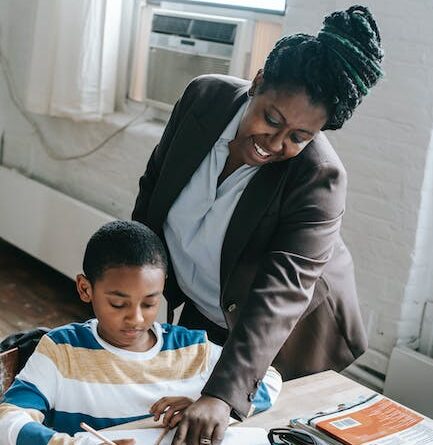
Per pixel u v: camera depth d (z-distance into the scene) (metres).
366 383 2.50
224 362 1.21
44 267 3.79
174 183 1.53
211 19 2.91
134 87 3.33
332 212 1.37
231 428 1.24
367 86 1.26
